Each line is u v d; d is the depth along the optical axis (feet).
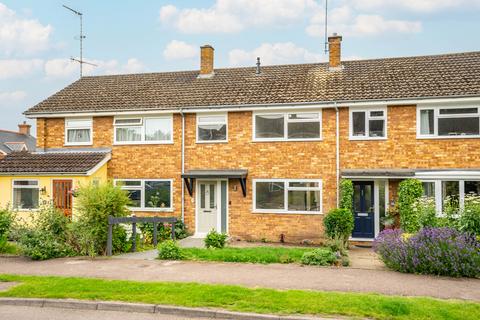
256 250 44.45
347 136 57.62
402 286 30.32
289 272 34.88
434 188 53.72
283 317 24.00
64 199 61.26
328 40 67.36
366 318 23.68
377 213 56.80
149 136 64.85
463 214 42.34
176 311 25.58
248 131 61.00
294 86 63.31
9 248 45.55
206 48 72.18
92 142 66.64
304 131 59.21
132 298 27.30
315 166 58.54
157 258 41.19
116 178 65.41
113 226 45.01
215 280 31.94
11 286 30.42
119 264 38.22
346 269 36.45
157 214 63.36
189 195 62.44
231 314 24.71
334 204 57.57
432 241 36.29
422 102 54.39
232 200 60.75
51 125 68.28
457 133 54.39
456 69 60.13
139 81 74.38
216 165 61.98
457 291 29.12
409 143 55.72
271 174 59.88
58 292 28.68
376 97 55.93
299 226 58.39
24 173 61.46
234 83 67.77
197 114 63.00
